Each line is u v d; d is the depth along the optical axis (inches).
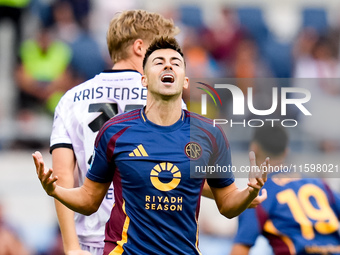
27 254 1117.7
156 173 502.6
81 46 1477.6
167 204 501.0
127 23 620.1
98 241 608.1
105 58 1518.2
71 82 1456.7
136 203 504.4
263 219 735.7
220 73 1606.8
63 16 1531.7
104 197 595.2
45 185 495.2
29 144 1278.3
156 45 520.7
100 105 609.3
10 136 1274.6
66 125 611.8
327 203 746.8
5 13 1480.1
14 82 1435.8
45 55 1459.2
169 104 513.7
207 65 1604.3
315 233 733.9
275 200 737.6
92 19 1641.2
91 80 622.5
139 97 611.8
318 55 1727.4
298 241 729.0
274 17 1894.7
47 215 1168.8
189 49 1625.2
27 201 1183.6
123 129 516.1
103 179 525.3
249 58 1643.7
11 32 1486.2
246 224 736.3
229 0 1851.6
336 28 1844.2
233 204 518.3
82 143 609.6
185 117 524.1
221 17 1711.4
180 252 502.0
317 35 1808.6
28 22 1535.4
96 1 1679.4
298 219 733.3
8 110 1405.0
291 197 739.4
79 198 524.4
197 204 511.8
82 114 610.2
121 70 618.5
